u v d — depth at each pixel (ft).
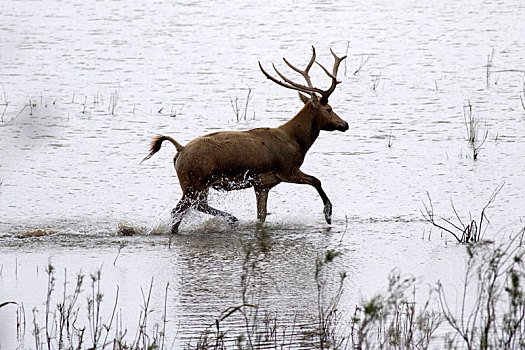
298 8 433.48
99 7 436.76
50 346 97.71
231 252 136.87
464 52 323.57
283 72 293.64
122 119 231.91
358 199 169.17
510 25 380.78
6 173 185.26
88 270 126.52
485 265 123.95
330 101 253.03
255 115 236.43
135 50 330.34
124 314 108.47
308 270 126.52
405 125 226.38
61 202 167.53
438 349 94.79
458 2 448.24
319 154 201.67
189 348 97.09
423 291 115.55
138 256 134.62
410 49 331.98
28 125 224.53
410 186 176.14
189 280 122.31
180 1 453.17
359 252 135.64
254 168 151.12
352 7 436.35
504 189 171.94
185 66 302.25
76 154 200.44
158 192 174.91
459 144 207.10
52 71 292.40
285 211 163.12
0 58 312.91
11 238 144.77
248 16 410.31
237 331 102.42
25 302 112.57
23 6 439.63
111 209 163.84
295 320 106.01
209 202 167.63
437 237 143.13
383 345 95.61
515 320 95.71
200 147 147.43
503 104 245.65
